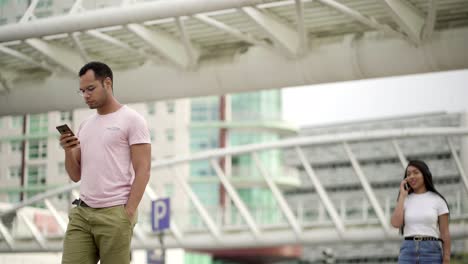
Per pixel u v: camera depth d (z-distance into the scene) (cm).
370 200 3253
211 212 6925
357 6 1845
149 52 2148
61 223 3619
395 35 1881
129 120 712
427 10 1814
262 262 7575
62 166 5619
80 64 2138
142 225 3941
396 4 1736
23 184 5681
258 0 1638
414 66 1888
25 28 1820
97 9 1827
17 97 2295
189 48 1923
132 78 2147
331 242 3388
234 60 2030
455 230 3238
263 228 3541
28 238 3897
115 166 704
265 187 7575
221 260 7350
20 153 5712
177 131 7319
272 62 1984
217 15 1916
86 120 735
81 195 707
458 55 1838
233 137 7444
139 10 1716
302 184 10031
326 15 1872
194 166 7281
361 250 9912
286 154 10169
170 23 1928
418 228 1005
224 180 3438
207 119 7375
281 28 1888
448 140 3131
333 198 9888
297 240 3434
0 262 4188
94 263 714
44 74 2300
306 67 1958
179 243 3653
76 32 1822
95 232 696
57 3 2083
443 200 1013
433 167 9225
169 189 7200
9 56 2211
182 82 2083
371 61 1908
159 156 7319
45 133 5628
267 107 7594
